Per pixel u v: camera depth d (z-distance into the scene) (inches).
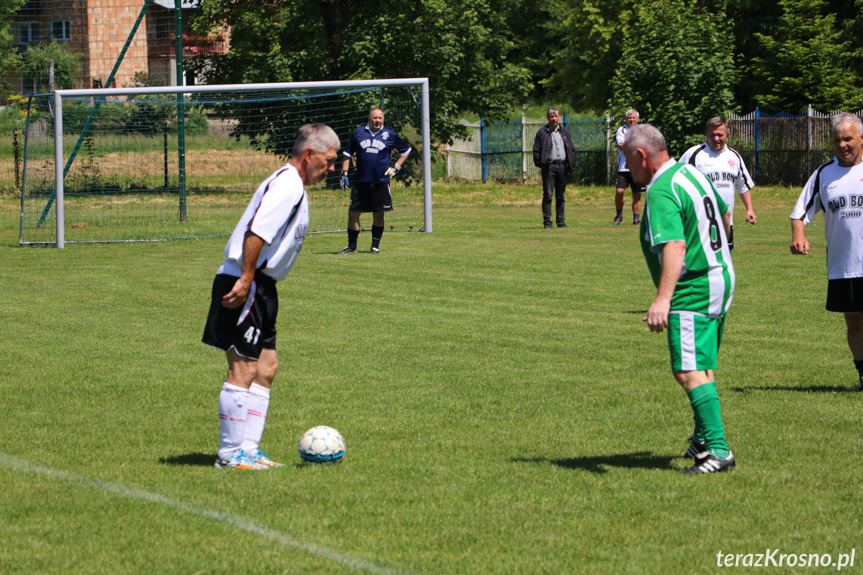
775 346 567.8
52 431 390.3
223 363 534.6
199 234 1332.4
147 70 2696.9
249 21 2210.9
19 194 1782.7
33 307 726.5
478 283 836.0
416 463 341.4
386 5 2252.7
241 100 1488.7
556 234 1251.8
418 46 2202.3
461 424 402.0
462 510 287.9
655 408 427.8
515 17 4667.8
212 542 259.3
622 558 248.4
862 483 314.3
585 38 3299.7
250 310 330.6
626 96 2153.1
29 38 2322.8
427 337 605.0
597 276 871.1
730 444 365.7
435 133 2294.5
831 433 381.4
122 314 696.4
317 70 2193.7
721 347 566.3
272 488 310.2
